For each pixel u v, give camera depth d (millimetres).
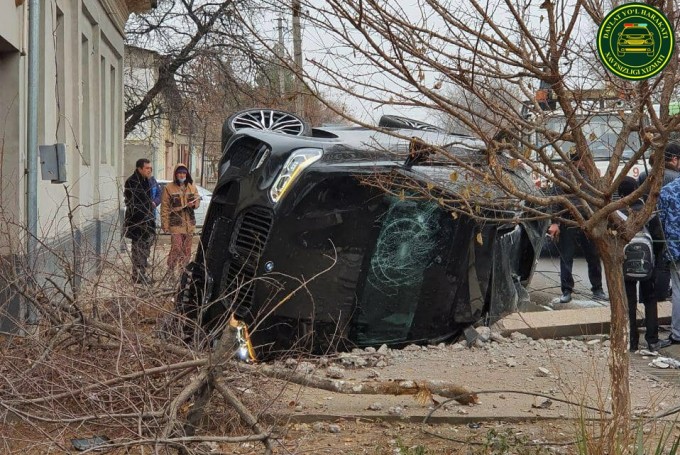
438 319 8609
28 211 10156
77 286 6707
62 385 5660
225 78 26188
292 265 7922
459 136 7637
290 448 5785
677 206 9820
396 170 7633
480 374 7898
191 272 8477
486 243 8609
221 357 5352
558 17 5168
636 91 5168
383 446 5996
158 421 5219
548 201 5387
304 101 5945
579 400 6816
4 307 6863
